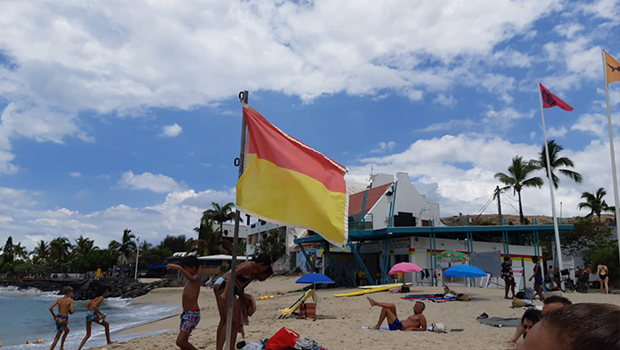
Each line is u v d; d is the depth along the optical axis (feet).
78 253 313.73
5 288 252.21
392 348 27.25
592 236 140.46
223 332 21.08
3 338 56.70
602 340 2.89
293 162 18.79
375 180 139.74
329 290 96.12
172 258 235.20
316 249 128.57
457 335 32.63
